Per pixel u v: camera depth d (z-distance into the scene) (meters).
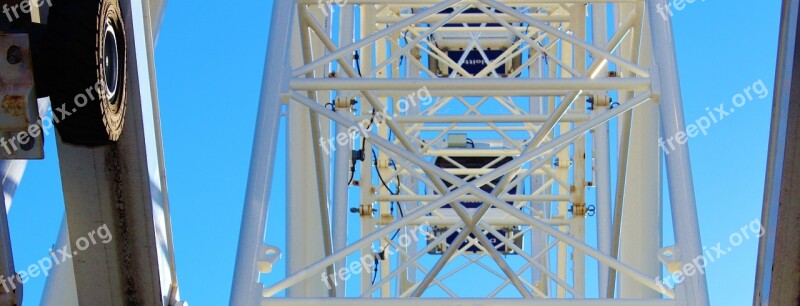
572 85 9.78
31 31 5.45
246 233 8.41
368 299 8.32
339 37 14.83
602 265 14.09
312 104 9.63
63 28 5.36
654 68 9.61
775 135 6.76
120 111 5.99
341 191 14.63
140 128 6.33
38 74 5.45
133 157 6.32
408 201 17.75
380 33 10.59
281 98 9.55
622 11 12.97
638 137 11.77
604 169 14.91
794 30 6.41
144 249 6.56
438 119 15.27
